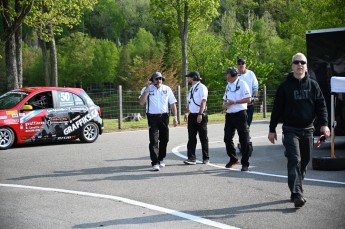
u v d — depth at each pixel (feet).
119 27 334.65
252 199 24.09
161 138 33.88
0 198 24.94
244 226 19.48
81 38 255.09
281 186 27.17
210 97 109.29
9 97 47.47
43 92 47.98
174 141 51.03
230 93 32.48
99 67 262.26
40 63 249.75
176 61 209.97
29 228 19.49
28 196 25.32
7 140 45.09
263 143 48.11
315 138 41.14
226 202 23.53
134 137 55.42
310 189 26.07
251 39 195.62
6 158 39.19
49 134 47.39
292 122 22.82
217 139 52.65
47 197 25.03
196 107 34.83
